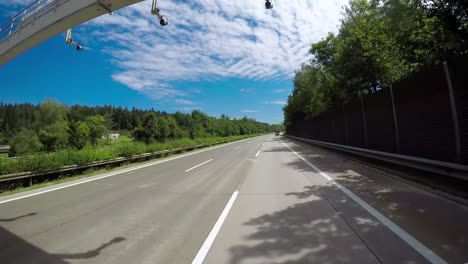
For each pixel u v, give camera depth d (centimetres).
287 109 5934
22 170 993
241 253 369
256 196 700
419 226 423
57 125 4588
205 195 743
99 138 5541
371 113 1202
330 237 406
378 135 1118
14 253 399
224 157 1964
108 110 12644
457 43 991
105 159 1447
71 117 5838
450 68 648
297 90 4778
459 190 593
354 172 985
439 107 699
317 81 3409
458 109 630
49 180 1103
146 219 543
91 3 983
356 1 1727
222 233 449
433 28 1096
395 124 952
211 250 385
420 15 1099
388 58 1585
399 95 917
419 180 736
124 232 473
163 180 1027
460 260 316
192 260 357
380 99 1085
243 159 1738
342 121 1714
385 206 538
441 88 686
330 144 1894
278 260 343
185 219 534
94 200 720
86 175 1213
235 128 8925
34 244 430
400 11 1172
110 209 625
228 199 682
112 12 1030
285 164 1359
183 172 1235
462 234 382
